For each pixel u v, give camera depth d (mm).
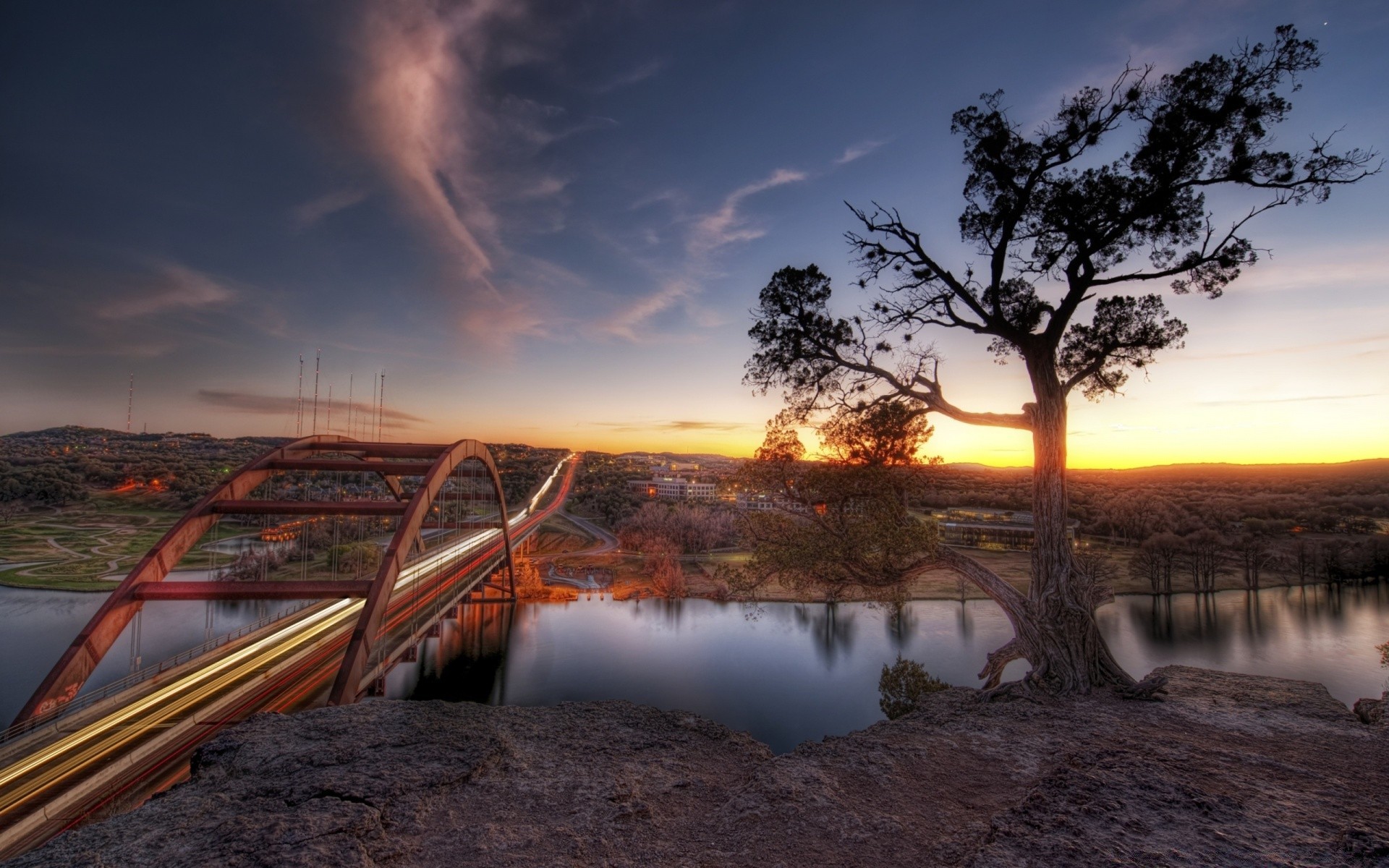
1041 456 12492
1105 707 9891
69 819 17375
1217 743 7984
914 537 13445
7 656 62969
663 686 58375
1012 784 6602
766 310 15383
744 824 5469
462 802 5773
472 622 80875
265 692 28922
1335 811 5207
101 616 28219
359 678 29219
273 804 5473
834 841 5160
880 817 5621
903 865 4719
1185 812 4969
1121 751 6402
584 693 56625
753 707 53438
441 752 6668
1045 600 11680
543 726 7914
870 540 14086
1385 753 7441
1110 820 4820
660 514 145625
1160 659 63000
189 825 5121
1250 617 79562
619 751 7277
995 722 9031
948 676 59375
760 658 66062
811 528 15047
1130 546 120875
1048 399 12609
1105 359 14219
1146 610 82812
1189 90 11734
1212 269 12523
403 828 5211
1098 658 11367
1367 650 66250
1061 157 12758
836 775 6754
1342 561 101125
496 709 8477
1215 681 11273
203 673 32375
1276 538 119125
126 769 20281
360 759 6488
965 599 88438
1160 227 12680
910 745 7844
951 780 6711
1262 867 4102
